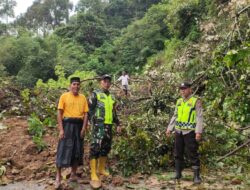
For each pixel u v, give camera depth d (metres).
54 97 6.78
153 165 4.04
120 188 3.40
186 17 14.27
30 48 23.62
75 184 3.44
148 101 5.73
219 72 4.69
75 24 34.12
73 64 24.78
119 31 35.09
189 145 3.56
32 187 3.36
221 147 4.42
